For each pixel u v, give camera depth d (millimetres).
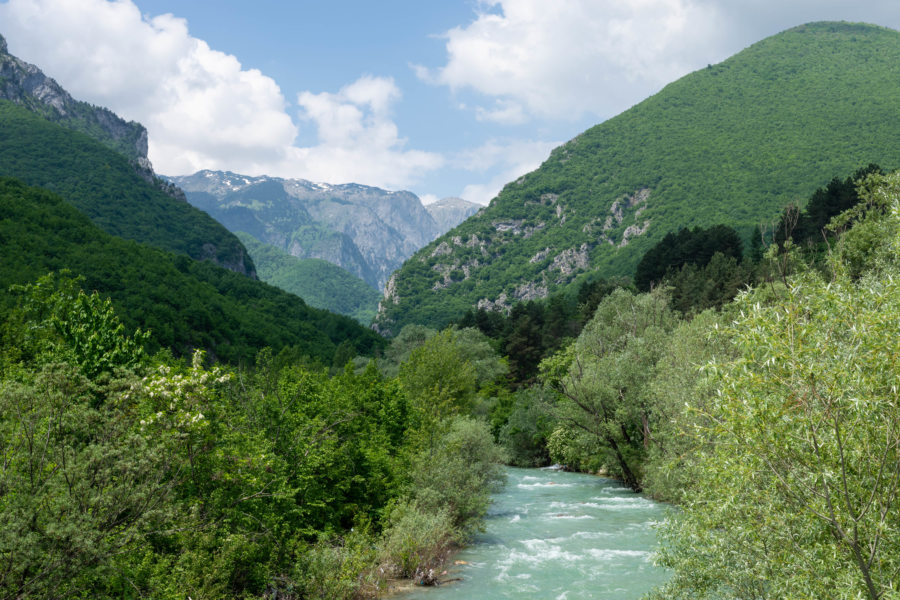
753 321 8062
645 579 20422
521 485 44344
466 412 64062
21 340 28344
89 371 19625
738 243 115062
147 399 13406
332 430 23203
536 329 104375
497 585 19875
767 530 9227
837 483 7844
